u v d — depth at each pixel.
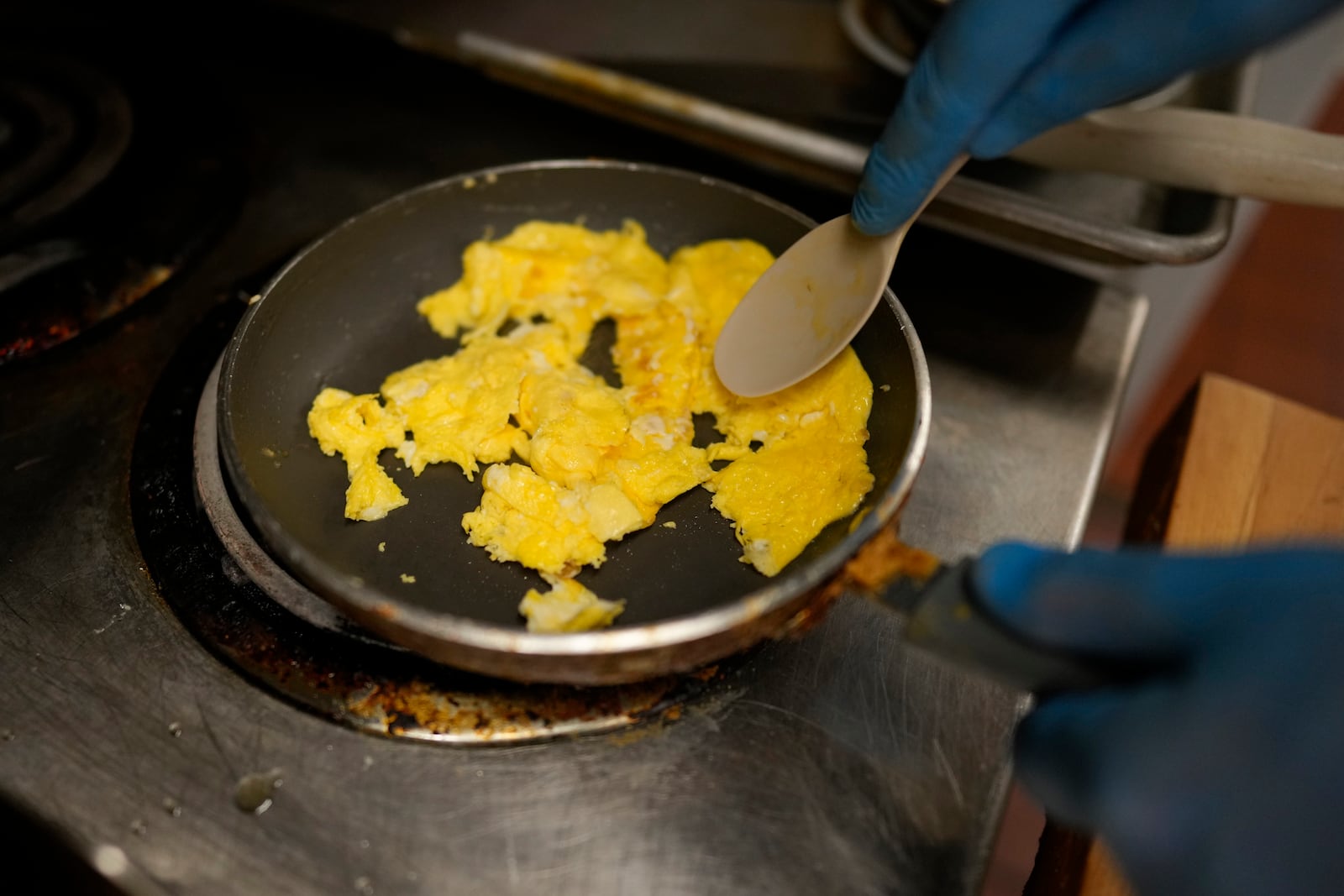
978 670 0.31
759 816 0.34
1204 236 0.43
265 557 0.38
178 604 0.37
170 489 0.40
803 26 0.57
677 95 0.49
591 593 0.38
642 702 0.36
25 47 0.54
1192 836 0.28
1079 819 0.30
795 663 0.37
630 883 0.33
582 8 0.58
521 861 0.33
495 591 0.39
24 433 0.41
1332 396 0.87
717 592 0.39
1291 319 0.92
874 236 0.39
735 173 0.51
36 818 0.34
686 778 0.35
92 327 0.44
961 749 0.35
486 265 0.46
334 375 0.44
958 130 0.36
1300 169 0.42
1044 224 0.44
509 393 0.43
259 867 0.33
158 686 0.36
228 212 0.48
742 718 0.36
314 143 0.52
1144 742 0.28
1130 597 0.29
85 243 0.46
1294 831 0.27
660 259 0.48
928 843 0.34
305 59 0.56
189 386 0.42
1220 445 0.43
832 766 0.35
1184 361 0.90
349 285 0.44
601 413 0.43
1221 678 0.28
